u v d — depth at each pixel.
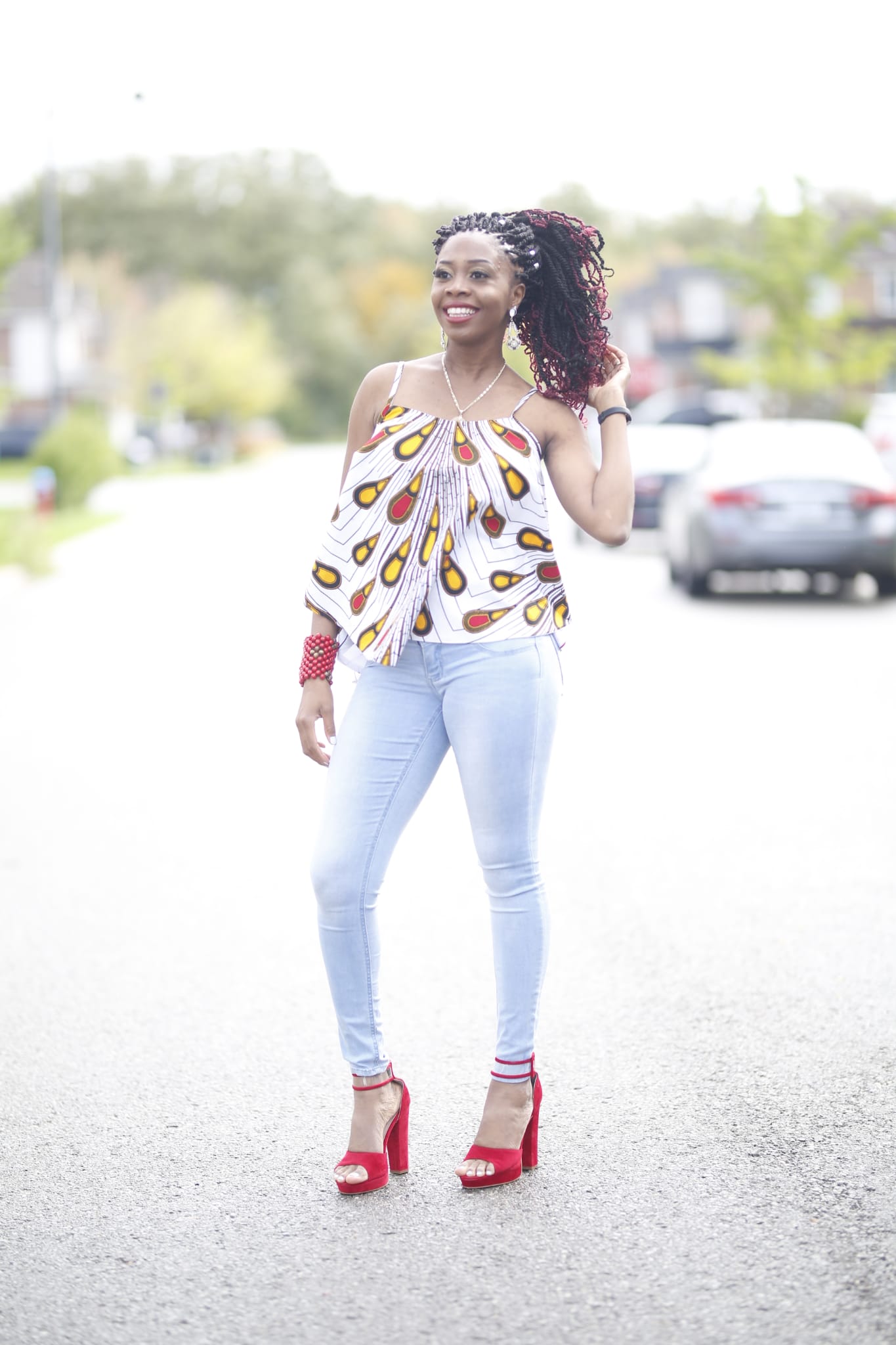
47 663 13.63
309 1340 3.18
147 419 85.56
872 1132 4.18
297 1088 4.59
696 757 9.26
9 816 8.12
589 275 3.93
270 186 128.75
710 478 17.53
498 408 3.84
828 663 12.71
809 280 43.34
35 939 6.09
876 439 32.56
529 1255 3.52
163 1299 3.36
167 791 8.65
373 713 3.87
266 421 114.81
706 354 44.25
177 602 18.20
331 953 3.89
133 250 123.06
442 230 3.91
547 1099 4.46
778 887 6.59
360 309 127.06
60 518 35.44
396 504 3.78
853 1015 5.09
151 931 6.17
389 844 3.89
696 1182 3.89
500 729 3.79
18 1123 4.36
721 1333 3.17
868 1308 3.26
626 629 15.03
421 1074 4.64
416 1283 3.41
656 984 5.42
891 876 6.72
